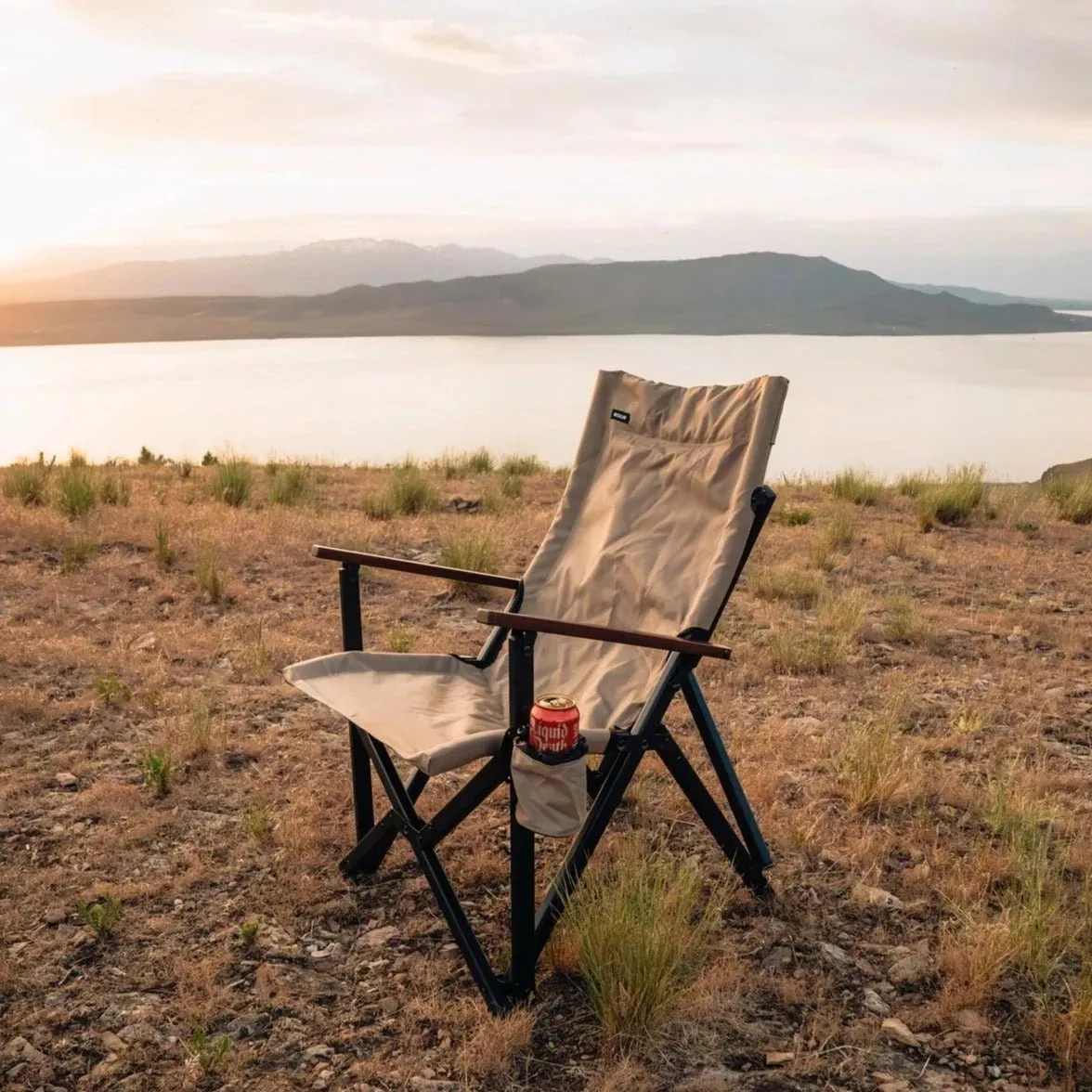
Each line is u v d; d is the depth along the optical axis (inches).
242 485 374.3
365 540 298.7
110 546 278.5
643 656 111.9
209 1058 84.6
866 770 140.7
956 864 119.7
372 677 110.5
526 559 284.4
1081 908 109.5
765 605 245.4
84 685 177.8
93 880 114.8
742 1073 85.3
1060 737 167.0
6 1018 90.8
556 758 81.5
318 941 105.0
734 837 112.4
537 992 95.7
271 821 130.0
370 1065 85.4
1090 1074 85.9
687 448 123.6
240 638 206.7
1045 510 403.2
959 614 244.2
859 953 104.1
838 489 425.7
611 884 105.3
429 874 97.7
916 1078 85.2
